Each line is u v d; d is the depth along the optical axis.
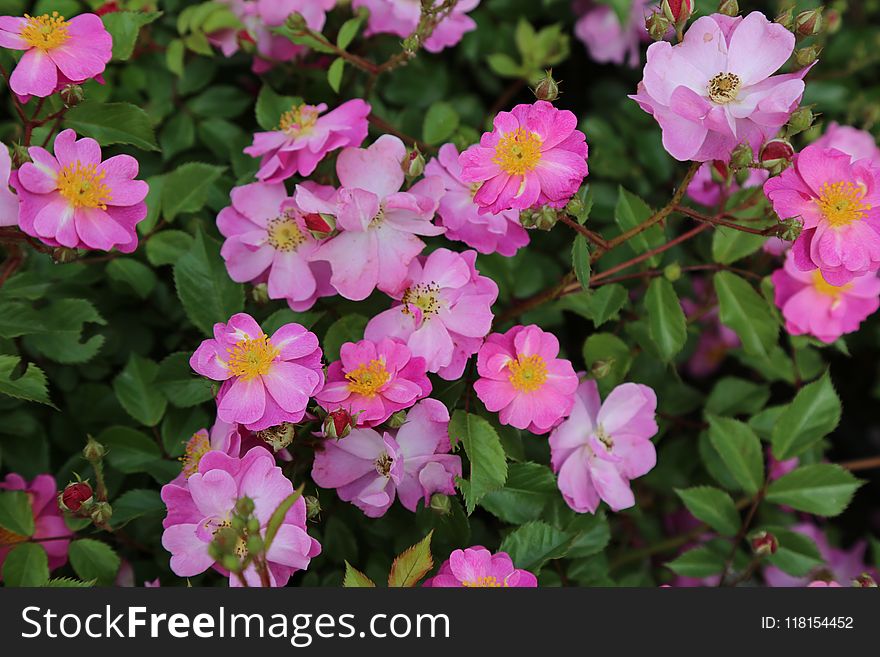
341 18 0.76
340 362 0.63
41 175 0.62
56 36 0.64
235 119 0.76
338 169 0.66
